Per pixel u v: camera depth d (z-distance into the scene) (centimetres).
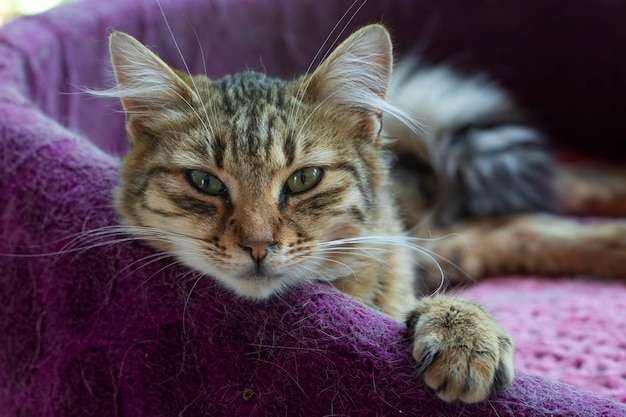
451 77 62
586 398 29
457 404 29
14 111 40
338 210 36
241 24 58
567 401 28
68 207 36
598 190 60
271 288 33
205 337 32
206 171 35
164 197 35
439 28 64
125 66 37
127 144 54
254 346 31
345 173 37
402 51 63
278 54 60
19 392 39
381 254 39
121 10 52
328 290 33
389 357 30
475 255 53
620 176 62
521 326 45
